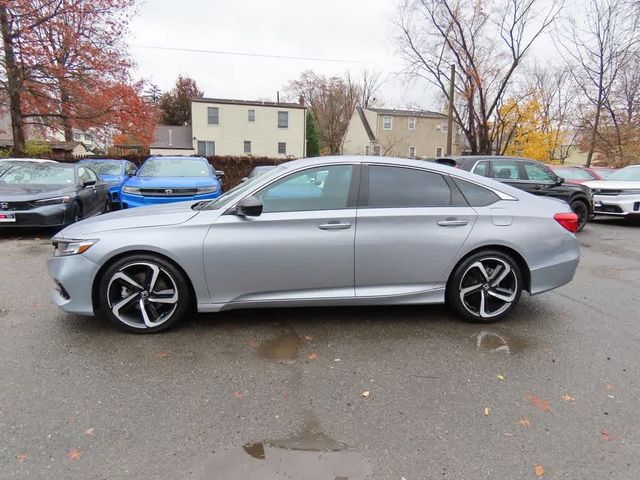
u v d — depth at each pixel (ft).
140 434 7.56
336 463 6.94
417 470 6.81
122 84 61.57
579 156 130.00
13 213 22.88
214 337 11.51
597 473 6.79
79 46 54.90
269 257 11.44
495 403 8.71
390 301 12.22
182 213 11.86
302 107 125.08
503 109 87.71
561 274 12.96
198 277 11.35
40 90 55.26
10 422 7.78
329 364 10.21
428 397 8.89
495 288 12.70
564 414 8.36
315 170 11.94
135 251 11.21
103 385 9.09
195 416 8.11
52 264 11.43
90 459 6.91
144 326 11.50
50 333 11.53
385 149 139.44
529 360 10.57
